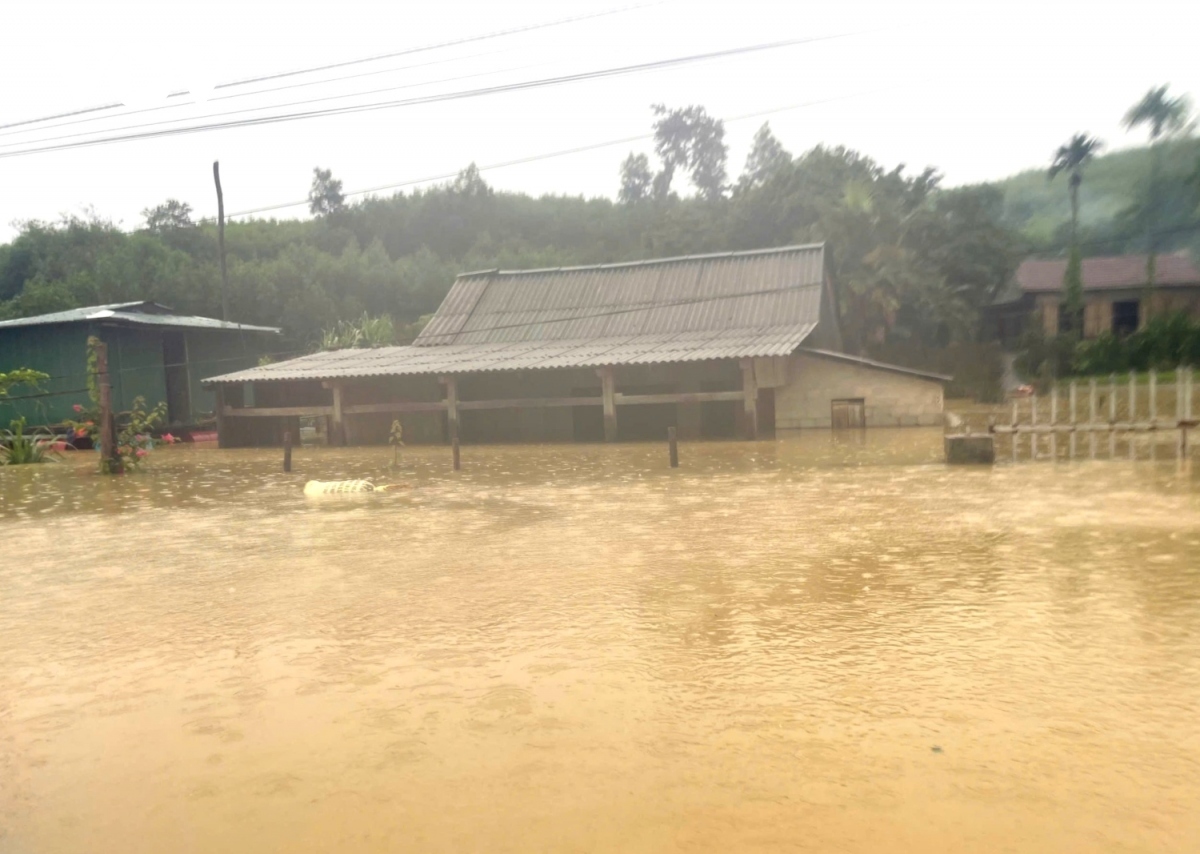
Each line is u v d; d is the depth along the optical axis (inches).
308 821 167.0
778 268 1354.6
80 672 257.1
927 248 1696.6
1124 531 401.4
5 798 181.0
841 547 387.2
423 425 1243.2
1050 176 1332.4
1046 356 1439.5
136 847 161.0
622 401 1080.2
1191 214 1161.4
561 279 1466.5
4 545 479.5
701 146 2994.6
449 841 157.8
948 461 695.1
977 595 300.5
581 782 177.3
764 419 1153.4
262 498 643.5
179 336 1390.3
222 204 1536.7
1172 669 225.9
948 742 189.2
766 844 152.9
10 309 1795.0
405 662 253.4
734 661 243.4
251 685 240.1
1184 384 934.4
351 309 2073.1
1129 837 151.6
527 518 502.6
